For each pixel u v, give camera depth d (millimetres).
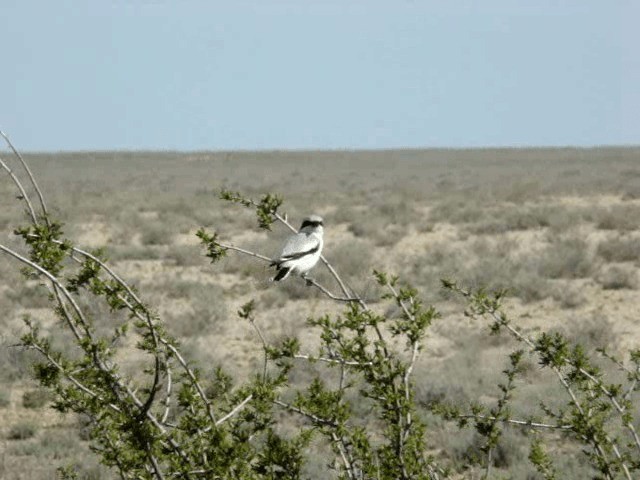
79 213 105125
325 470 26109
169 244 82375
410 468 12453
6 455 30703
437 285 58125
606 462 14609
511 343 44750
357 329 13070
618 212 93812
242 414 13359
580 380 15391
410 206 110938
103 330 43938
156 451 12156
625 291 59188
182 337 46969
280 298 56500
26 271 12461
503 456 29297
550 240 81062
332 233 91375
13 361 40125
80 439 32594
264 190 143375
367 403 31969
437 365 40406
